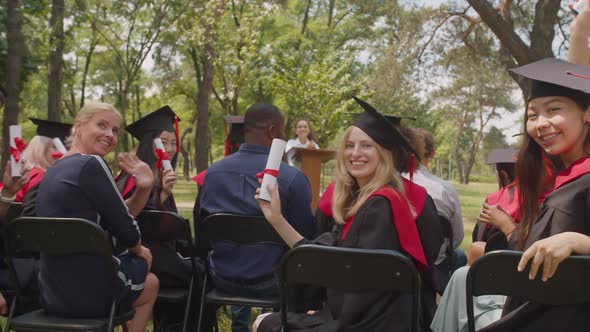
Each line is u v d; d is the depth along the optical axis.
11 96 12.57
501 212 3.01
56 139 4.12
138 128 4.50
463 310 2.73
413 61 20.09
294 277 2.54
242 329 4.45
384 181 2.72
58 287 3.09
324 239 2.94
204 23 18.92
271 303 3.54
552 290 2.16
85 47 33.75
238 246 3.62
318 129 17.84
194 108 40.56
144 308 3.54
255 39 18.66
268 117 3.75
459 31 20.02
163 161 4.04
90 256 3.05
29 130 39.31
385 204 2.60
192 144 58.81
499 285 2.24
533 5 19.75
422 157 4.29
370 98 19.50
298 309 3.25
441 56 20.27
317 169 6.50
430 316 2.86
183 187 30.39
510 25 16.89
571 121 2.38
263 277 3.58
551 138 2.41
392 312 2.51
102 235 2.93
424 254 2.82
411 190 2.86
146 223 3.73
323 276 2.49
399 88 20.38
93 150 3.32
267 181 2.90
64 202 3.05
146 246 3.92
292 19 30.95
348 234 2.64
